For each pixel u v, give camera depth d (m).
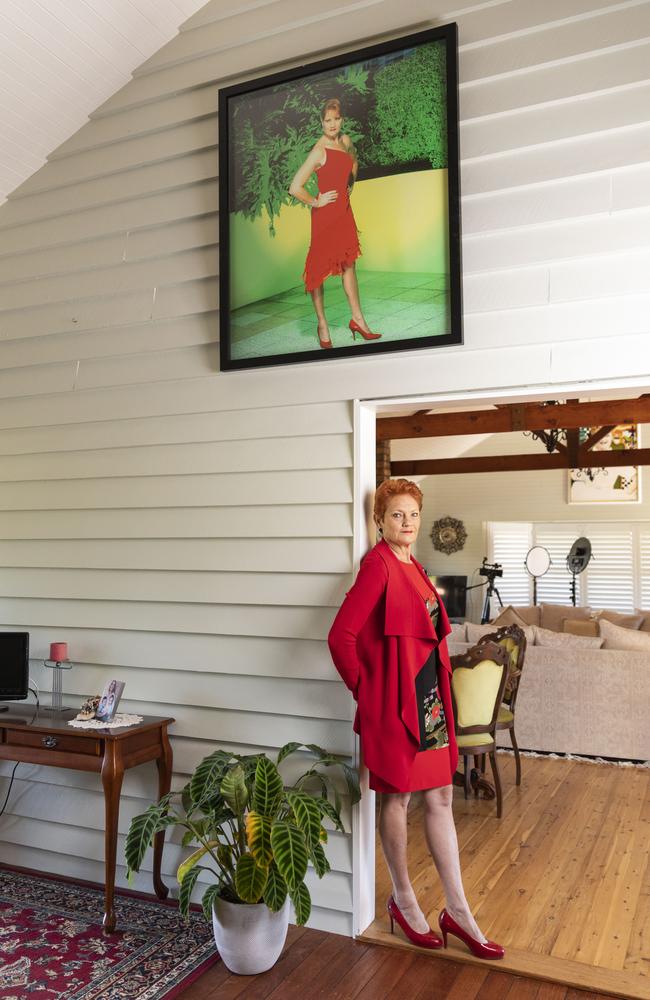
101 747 3.22
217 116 3.70
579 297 2.98
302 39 3.56
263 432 3.51
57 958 2.94
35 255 4.10
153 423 3.77
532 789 5.05
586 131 3.00
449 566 12.79
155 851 3.44
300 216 3.43
